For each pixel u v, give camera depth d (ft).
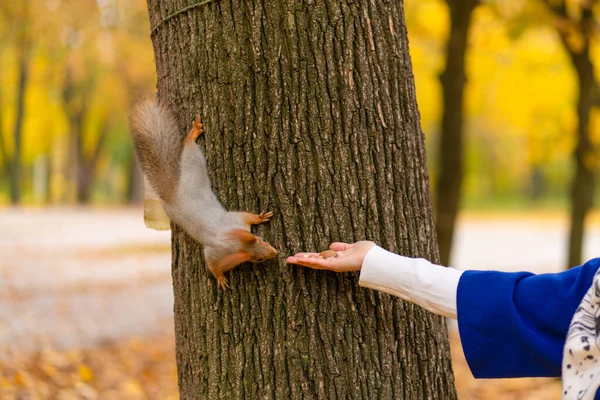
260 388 7.69
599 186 109.09
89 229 59.72
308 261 7.14
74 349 21.06
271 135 7.64
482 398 18.08
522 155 109.19
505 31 23.93
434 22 27.02
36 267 37.55
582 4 22.62
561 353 5.86
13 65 84.53
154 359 21.25
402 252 7.95
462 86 23.34
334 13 7.63
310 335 7.59
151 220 8.90
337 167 7.68
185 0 7.93
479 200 132.67
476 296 6.31
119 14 57.98
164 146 8.52
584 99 23.65
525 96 32.04
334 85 7.64
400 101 8.09
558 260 45.42
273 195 7.68
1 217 69.62
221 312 7.88
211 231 7.72
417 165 8.27
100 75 75.05
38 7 51.93
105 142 111.04
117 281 34.32
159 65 8.55
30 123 101.50
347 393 7.61
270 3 7.56
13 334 22.22
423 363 8.02
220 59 7.73
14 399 15.72
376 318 7.70
